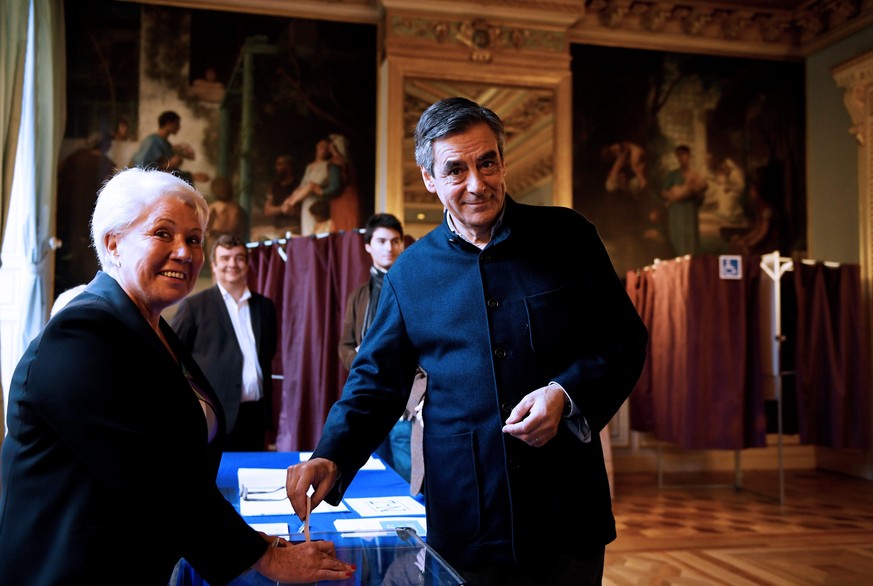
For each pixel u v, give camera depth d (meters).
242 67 8.00
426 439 1.76
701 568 4.54
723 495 7.06
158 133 7.74
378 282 4.65
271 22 8.10
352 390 1.80
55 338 1.26
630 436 8.46
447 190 1.66
